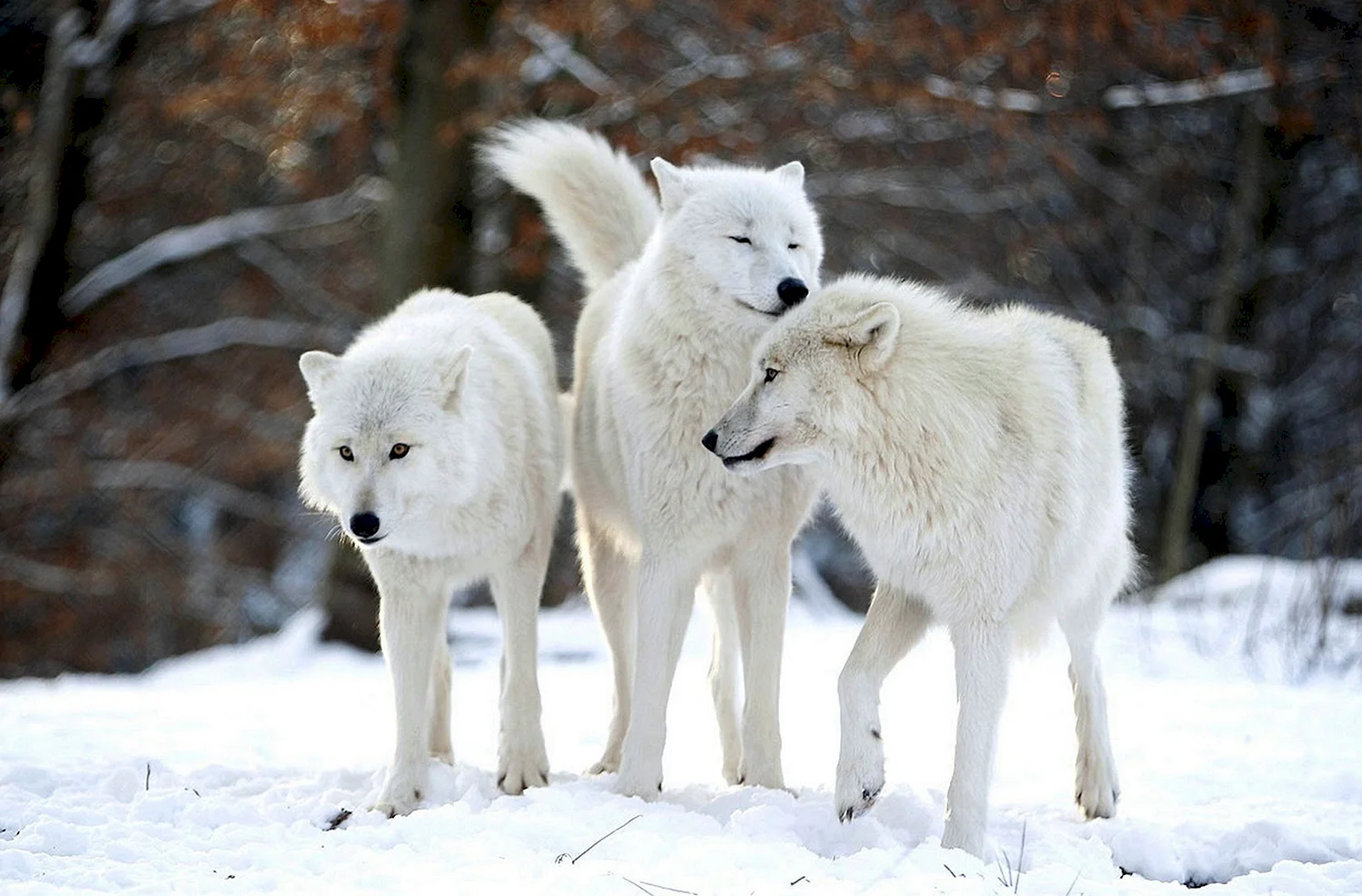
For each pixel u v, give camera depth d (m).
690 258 12.19
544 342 14.71
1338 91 34.78
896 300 10.77
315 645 25.56
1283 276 42.06
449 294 14.67
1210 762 13.38
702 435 12.06
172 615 44.00
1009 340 10.90
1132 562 12.45
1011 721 16.27
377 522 11.30
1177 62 30.88
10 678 42.59
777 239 12.23
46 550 42.91
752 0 29.34
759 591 12.42
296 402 41.47
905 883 8.69
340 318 40.41
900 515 10.36
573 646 22.97
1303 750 13.87
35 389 35.56
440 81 27.95
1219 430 41.19
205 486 42.22
